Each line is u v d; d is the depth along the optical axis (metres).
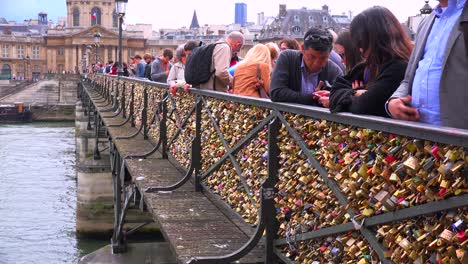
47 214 28.59
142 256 14.61
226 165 6.51
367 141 3.49
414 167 2.98
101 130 29.14
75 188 35.62
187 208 6.51
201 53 8.07
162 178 8.16
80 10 138.12
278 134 4.96
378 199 3.30
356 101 3.83
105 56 132.75
